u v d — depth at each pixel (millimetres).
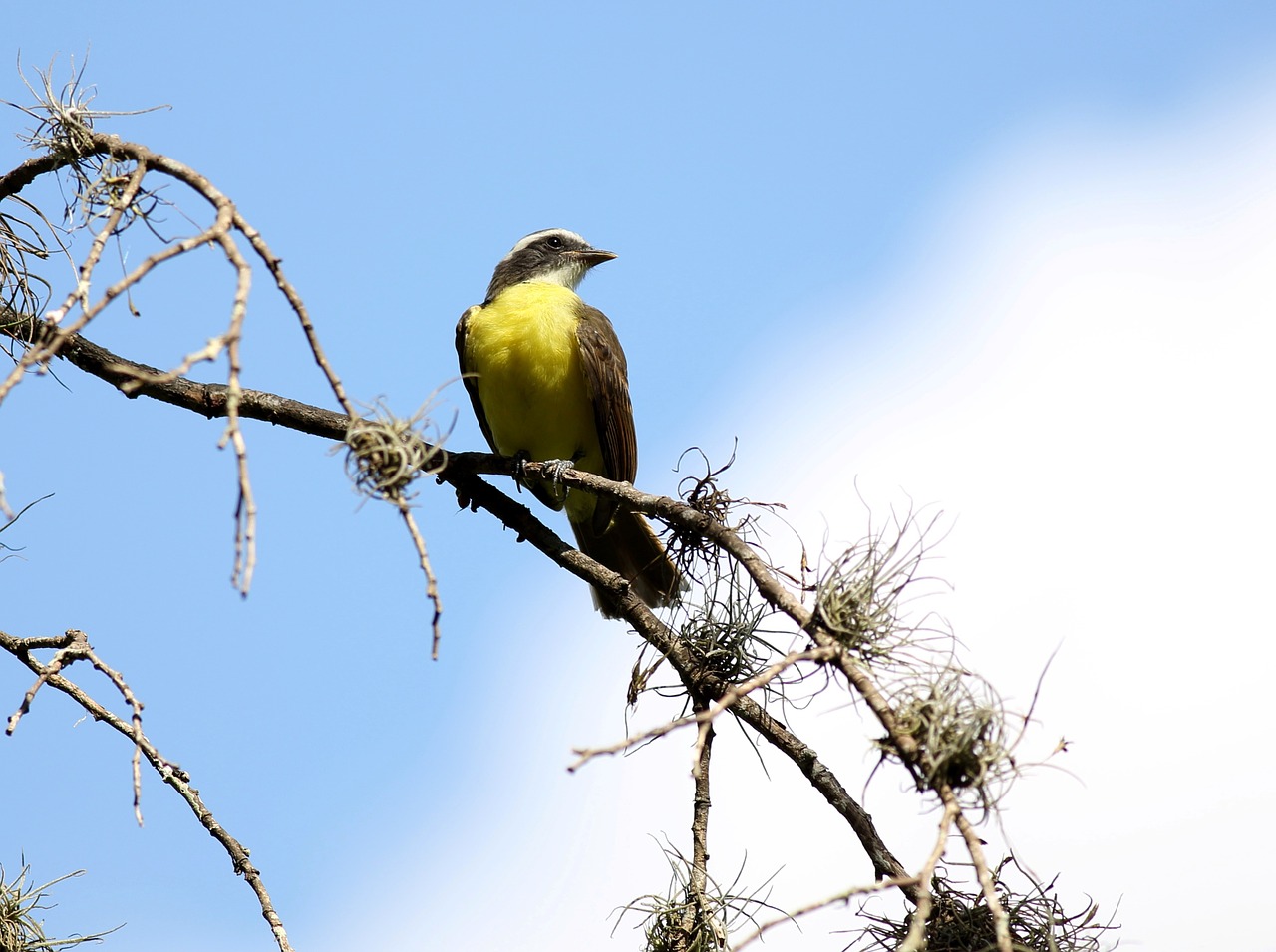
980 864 5996
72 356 10211
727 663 8969
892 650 6984
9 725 7664
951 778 6523
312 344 6645
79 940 8125
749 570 8211
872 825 8148
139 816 7625
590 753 5773
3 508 5152
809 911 5551
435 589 6672
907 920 7547
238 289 5742
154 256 5723
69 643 8633
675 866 8102
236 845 8562
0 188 9203
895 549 7250
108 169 7863
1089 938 7383
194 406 10547
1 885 8156
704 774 8555
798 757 8609
